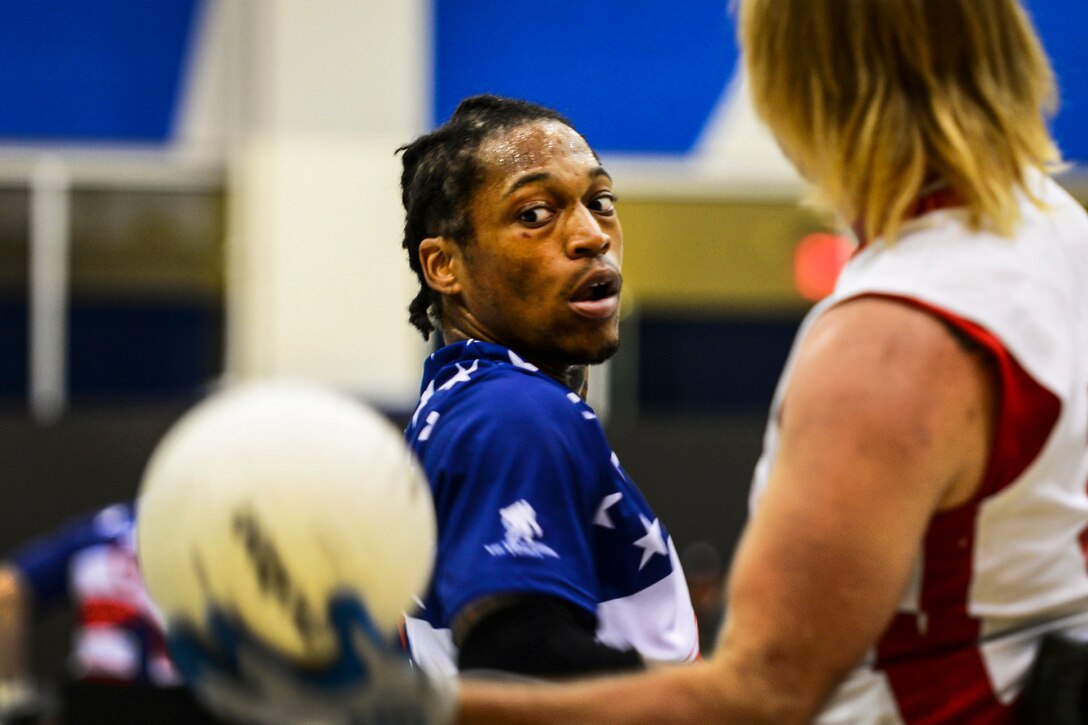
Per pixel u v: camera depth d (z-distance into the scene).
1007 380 3.71
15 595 12.23
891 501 3.53
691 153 21.33
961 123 3.96
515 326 5.16
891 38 3.98
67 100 20.78
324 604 3.27
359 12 20.62
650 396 21.23
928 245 3.92
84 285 20.94
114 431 18.20
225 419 3.43
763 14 4.14
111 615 11.88
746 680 3.46
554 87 21.14
